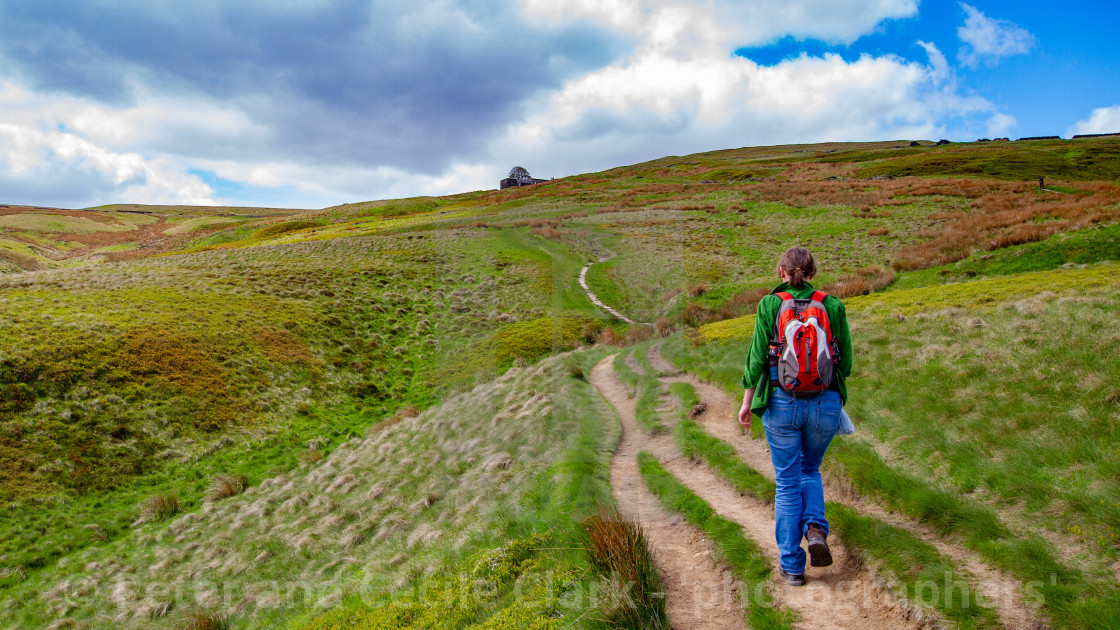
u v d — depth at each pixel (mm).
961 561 3809
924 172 74188
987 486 4953
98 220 156750
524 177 142875
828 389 3797
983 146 130000
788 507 3840
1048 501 4395
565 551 4449
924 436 6348
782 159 127750
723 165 125500
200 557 15328
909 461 5914
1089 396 6301
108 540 17984
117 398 23859
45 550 17375
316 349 30656
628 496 4145
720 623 3566
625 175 122188
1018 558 3604
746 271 32688
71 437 21719
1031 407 6465
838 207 47312
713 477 5871
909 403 7648
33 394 22984
